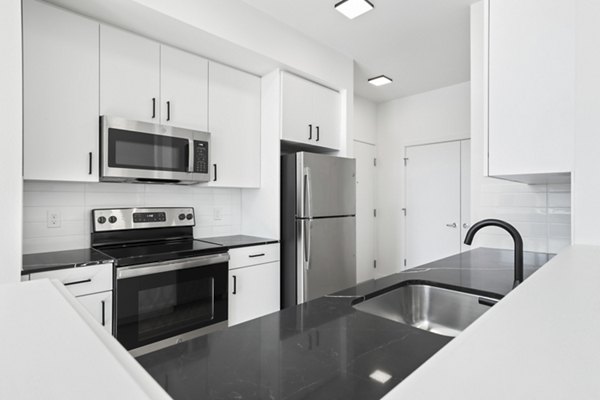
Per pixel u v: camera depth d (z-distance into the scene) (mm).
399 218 4438
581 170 910
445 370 245
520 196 2316
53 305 420
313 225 2637
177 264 1981
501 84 1486
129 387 237
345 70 3104
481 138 2387
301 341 770
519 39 1440
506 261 1917
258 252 2496
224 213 2852
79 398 219
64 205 2023
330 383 585
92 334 337
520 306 400
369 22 2541
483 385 219
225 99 2543
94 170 1898
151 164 2080
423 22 2533
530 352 273
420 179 4242
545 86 1380
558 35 1351
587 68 900
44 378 246
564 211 2172
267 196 2748
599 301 415
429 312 1432
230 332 826
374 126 4629
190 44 2227
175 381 589
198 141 2309
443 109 4012
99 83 1917
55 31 1761
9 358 278
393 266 4492
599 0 887
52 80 1751
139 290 1824
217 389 565
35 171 1697
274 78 2682
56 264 1604
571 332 316
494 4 1504
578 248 831
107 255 1860
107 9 1825
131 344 1788
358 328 856
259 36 2365
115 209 2188
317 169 2684
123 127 1962
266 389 565
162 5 1867
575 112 917
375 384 582
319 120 2945
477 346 289
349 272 2934
